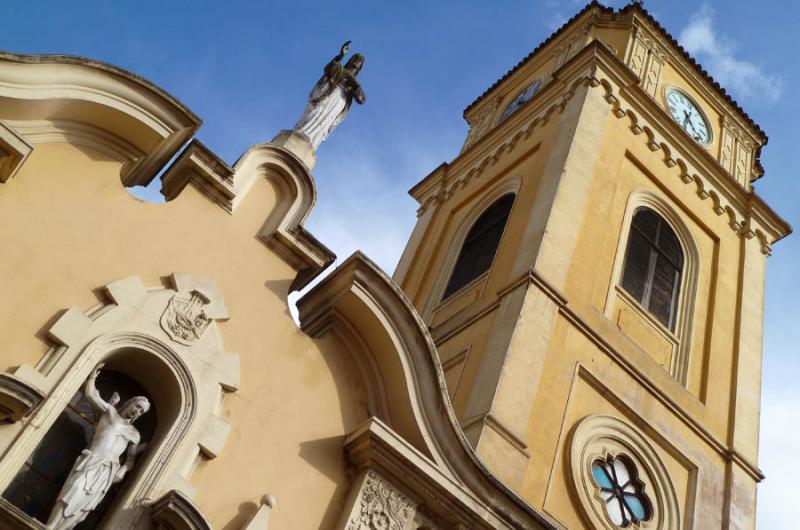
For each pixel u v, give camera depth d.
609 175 21.98
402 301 14.55
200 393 12.94
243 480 12.80
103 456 11.66
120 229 13.45
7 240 12.49
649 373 19.69
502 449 15.93
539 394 17.25
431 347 14.44
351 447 13.67
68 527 11.15
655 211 22.91
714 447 19.89
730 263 23.77
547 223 19.64
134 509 11.76
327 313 14.53
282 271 14.59
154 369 12.97
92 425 12.37
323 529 13.08
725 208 24.69
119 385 12.92
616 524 17.20
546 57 28.25
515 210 21.69
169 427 12.55
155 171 14.49
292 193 15.07
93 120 13.76
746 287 23.45
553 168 21.34
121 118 13.80
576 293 19.28
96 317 12.59
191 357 13.13
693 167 24.48
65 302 12.53
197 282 13.66
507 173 23.89
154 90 13.95
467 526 13.77
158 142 14.04
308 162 15.98
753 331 22.80
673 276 22.36
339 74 17.16
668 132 24.20
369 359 14.61
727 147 26.72
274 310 14.24
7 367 11.79
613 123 23.09
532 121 24.33
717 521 18.81
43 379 11.84
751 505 19.64
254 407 13.37
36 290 12.41
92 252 13.05
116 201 13.61
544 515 16.00
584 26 27.42
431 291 22.48
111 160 13.86
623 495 17.81
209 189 14.48
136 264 13.34
